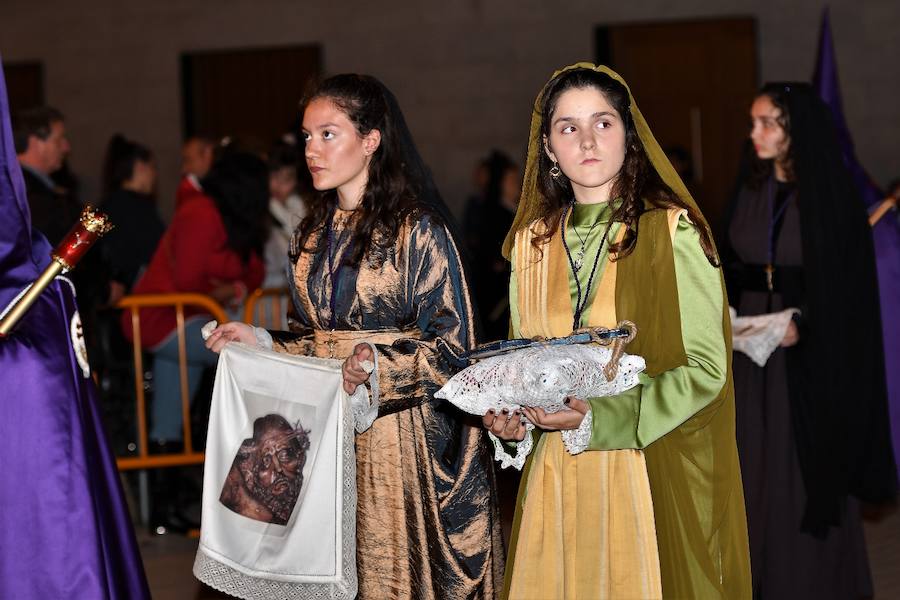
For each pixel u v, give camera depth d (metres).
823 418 4.53
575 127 2.93
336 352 3.43
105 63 12.23
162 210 12.24
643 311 2.89
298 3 11.95
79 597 3.38
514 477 7.14
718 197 11.46
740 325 4.58
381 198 3.42
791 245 4.68
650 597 2.88
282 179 6.85
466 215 10.62
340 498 3.23
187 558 5.95
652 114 11.52
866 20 11.09
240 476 3.31
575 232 3.03
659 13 11.38
